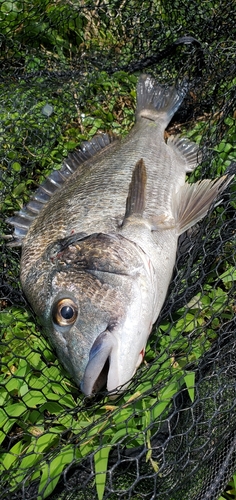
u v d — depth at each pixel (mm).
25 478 327
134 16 604
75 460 330
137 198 416
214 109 540
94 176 461
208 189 458
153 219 431
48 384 400
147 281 389
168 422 337
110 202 436
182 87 568
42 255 409
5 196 522
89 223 422
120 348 357
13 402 400
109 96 597
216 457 348
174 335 416
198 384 355
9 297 465
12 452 374
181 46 585
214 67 552
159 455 334
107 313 362
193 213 452
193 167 516
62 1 609
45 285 386
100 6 608
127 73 605
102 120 586
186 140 537
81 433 348
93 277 373
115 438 357
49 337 386
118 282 375
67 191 462
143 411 350
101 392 361
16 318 446
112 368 350
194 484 341
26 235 449
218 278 427
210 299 435
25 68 597
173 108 560
